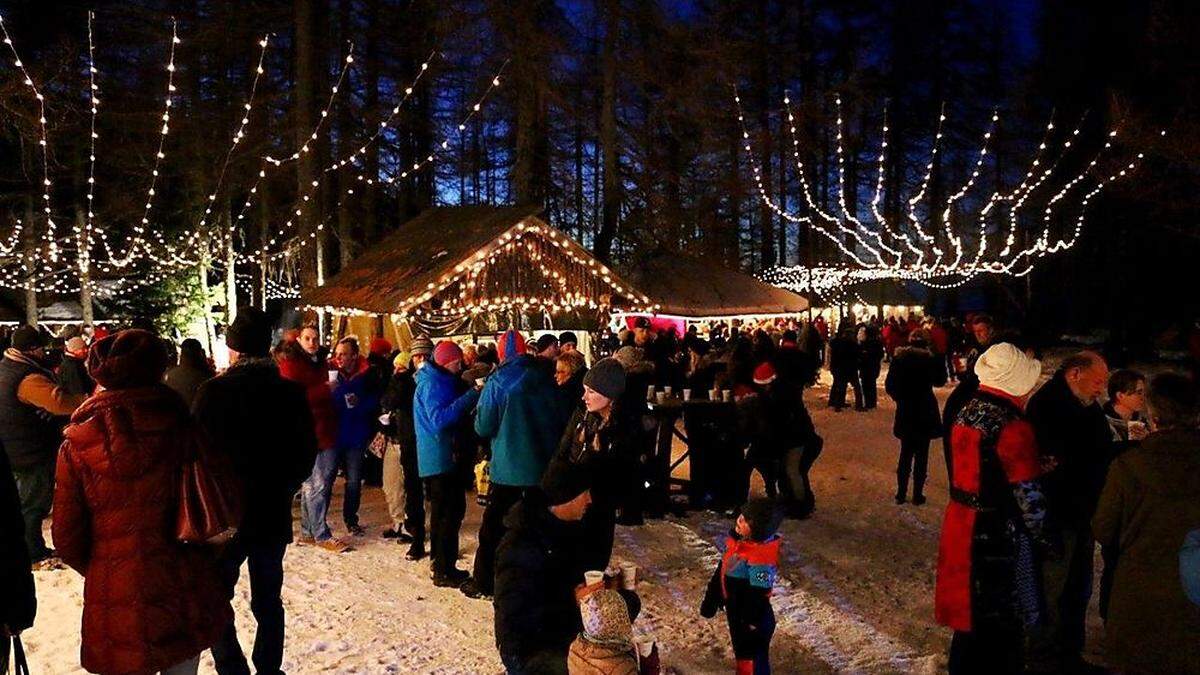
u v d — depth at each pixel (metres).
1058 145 31.45
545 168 29.56
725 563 4.43
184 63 25.75
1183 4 19.23
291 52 28.17
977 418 4.08
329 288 19.45
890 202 39.53
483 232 16.08
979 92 39.22
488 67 24.91
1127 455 3.93
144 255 28.38
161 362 3.49
